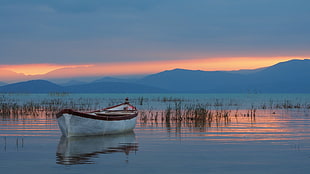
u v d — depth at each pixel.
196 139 26.47
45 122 38.16
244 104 82.06
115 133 29.55
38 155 20.55
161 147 23.19
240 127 34.03
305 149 22.38
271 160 19.33
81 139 26.50
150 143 24.77
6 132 30.11
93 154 20.84
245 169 17.41
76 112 26.38
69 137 26.91
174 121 40.19
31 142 25.05
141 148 22.78
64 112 26.20
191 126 35.00
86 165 18.05
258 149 22.39
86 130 27.56
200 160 19.27
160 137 27.61
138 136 28.17
